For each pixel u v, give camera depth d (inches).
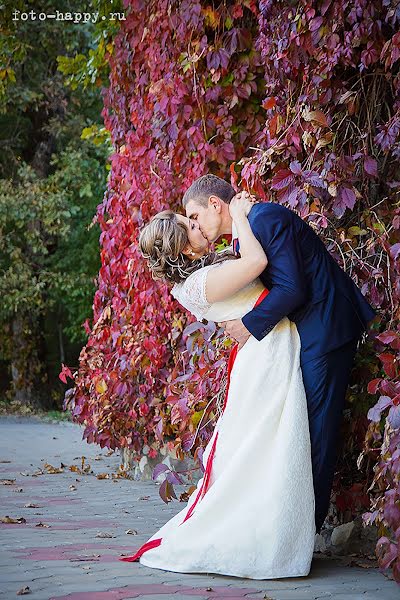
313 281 160.4
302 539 154.2
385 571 159.9
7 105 722.8
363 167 188.1
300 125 187.9
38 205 692.7
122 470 320.8
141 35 292.2
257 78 241.1
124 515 226.2
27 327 775.1
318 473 158.7
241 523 153.7
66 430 553.9
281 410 157.8
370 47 179.2
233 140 244.4
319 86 185.6
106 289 322.3
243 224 158.2
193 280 159.0
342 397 161.6
